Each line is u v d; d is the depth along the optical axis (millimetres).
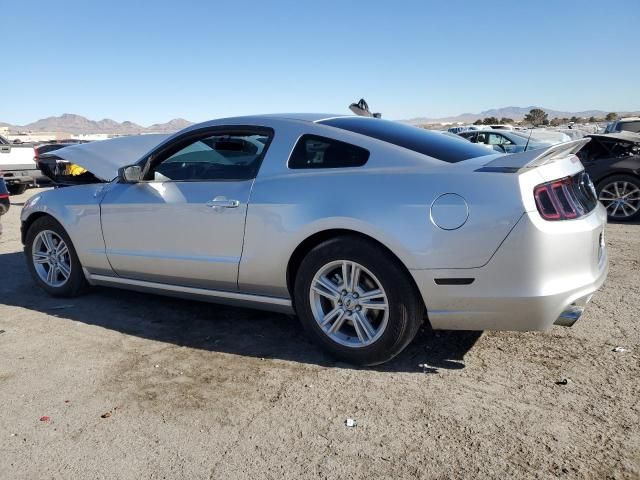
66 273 5023
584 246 3105
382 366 3494
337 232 3471
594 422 2768
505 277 3004
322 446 2656
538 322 3051
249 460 2572
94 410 3057
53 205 4887
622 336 3820
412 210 3156
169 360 3688
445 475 2408
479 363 3480
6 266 6453
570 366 3393
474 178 3092
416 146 3527
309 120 3863
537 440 2633
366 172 3414
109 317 4555
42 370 3576
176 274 4152
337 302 3480
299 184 3568
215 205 3842
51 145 16109
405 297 3242
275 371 3480
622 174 8531
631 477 2346
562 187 3166
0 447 2736
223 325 4312
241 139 3969
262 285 3775
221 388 3273
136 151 5273
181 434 2799
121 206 4383
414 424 2811
